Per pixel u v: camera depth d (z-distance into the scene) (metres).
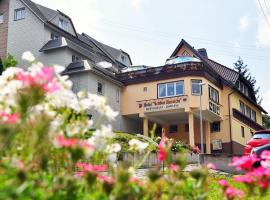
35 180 2.54
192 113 30.06
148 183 2.92
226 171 19.70
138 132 33.78
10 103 2.98
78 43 34.41
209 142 32.03
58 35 33.09
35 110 2.88
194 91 30.52
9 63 26.08
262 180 2.96
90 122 3.33
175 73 31.09
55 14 33.47
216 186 8.15
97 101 3.31
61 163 3.00
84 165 3.12
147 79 32.19
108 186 2.52
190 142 29.45
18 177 2.23
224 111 33.59
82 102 3.30
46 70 2.65
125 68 36.00
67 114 3.25
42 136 2.58
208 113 31.06
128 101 32.53
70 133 3.09
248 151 16.36
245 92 39.62
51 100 3.22
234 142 33.25
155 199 2.90
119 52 42.31
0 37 33.47
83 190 2.79
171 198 2.86
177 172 2.93
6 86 3.21
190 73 30.59
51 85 2.66
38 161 2.75
